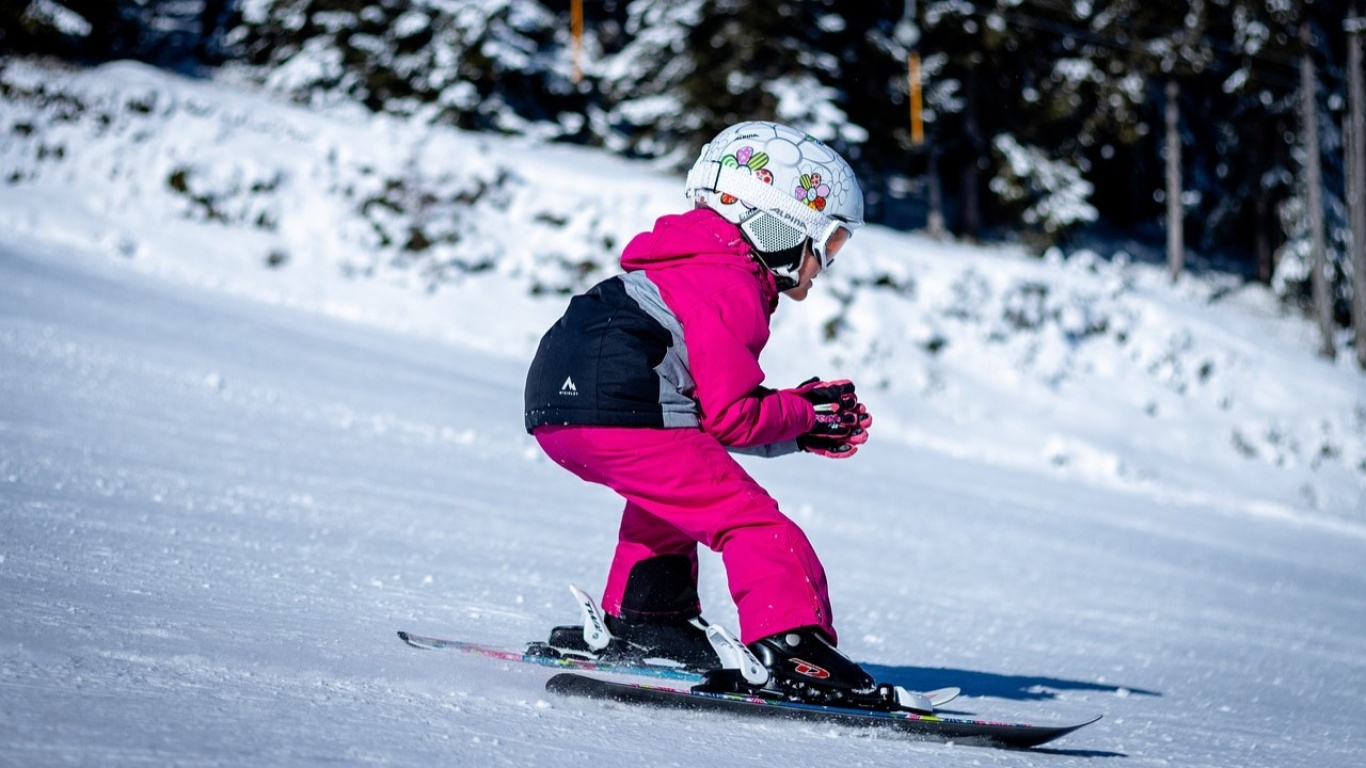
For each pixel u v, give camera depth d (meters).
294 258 25.39
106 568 4.18
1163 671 5.93
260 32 41.22
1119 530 15.26
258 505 6.97
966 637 6.26
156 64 40.75
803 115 35.34
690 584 4.01
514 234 27.56
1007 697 4.53
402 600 4.67
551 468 11.91
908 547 10.57
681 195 29.83
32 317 14.65
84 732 2.07
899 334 27.33
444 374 18.27
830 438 3.69
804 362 25.61
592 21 45.28
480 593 5.24
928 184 44.28
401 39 38.31
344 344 19.20
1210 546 15.12
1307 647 7.95
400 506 8.03
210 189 26.02
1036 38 41.59
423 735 2.44
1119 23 42.72
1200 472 25.48
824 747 3.01
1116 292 32.25
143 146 26.70
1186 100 49.81
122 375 12.16
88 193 25.53
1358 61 42.09
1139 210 51.69
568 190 29.20
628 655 3.90
